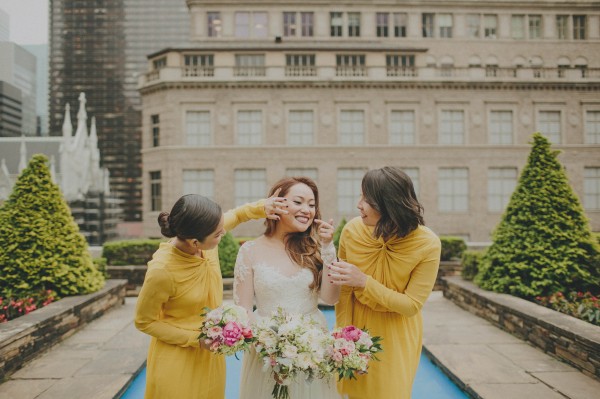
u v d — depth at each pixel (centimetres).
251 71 2414
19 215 647
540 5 2825
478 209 2388
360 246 264
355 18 2873
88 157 2728
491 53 2856
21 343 468
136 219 8625
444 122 2436
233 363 555
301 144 2386
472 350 529
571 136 2452
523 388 411
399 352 249
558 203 692
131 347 542
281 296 260
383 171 248
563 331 483
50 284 645
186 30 9225
